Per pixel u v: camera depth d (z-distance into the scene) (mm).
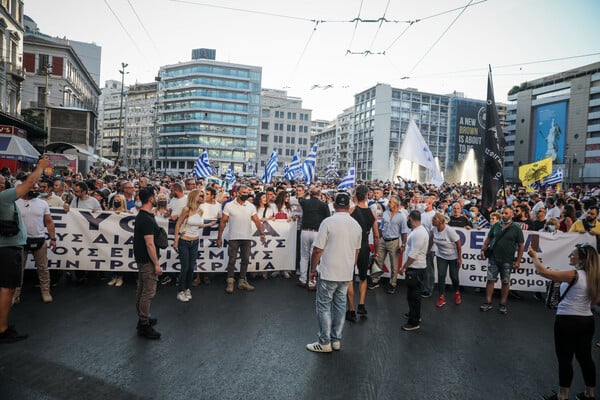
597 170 83812
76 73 64312
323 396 3826
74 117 41781
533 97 100938
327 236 4879
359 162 113938
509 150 107062
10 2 37562
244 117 102125
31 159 21672
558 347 3988
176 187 7910
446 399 3879
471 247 8414
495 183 9133
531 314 6852
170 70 103188
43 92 55750
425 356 4859
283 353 4750
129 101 124875
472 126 110062
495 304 7434
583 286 3930
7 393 3598
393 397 3865
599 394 4125
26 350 4512
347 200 5016
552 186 20297
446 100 110562
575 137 89688
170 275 7969
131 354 4520
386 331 5684
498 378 4371
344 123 127312
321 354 4789
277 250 8625
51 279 7395
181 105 102438
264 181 16766
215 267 8180
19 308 5918
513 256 6785
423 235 5770
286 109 115562
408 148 14805
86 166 33344
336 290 4973
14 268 4762
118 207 7871
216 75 99438
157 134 106562
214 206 8203
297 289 7629
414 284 5758
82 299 6465
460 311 6848
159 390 3783
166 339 4992
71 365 4199
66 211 7465
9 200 4676
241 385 3955
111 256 7590
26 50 54812
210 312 6094
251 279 8352
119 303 6312
